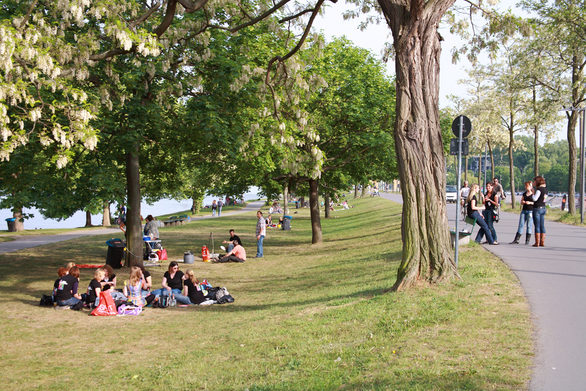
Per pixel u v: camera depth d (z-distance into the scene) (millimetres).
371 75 27562
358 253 22000
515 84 35438
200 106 18688
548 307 8477
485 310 8414
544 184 16375
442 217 10320
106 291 12922
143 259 22641
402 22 10172
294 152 12805
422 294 9656
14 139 10516
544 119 33906
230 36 19828
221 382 6957
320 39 12695
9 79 10695
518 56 33906
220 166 26312
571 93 32406
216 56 18781
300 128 12875
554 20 31156
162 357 8828
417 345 7004
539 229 16297
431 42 10234
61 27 12250
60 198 20312
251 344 8680
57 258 24016
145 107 17828
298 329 9023
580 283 10352
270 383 6465
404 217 10438
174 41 14688
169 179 26328
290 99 13234
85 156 19531
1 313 12836
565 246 16391
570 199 31766
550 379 5484
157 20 17297
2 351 9547
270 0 13516
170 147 21875
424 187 10266
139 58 16734
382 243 23922
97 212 21125
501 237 19797
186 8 11500
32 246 28719
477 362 6113
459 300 9070
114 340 10305
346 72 26656
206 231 40906
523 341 6797
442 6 10016
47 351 9539
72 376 7996
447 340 7066
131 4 12859
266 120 18875
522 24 12320
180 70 18438
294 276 18438
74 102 11719
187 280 14414
